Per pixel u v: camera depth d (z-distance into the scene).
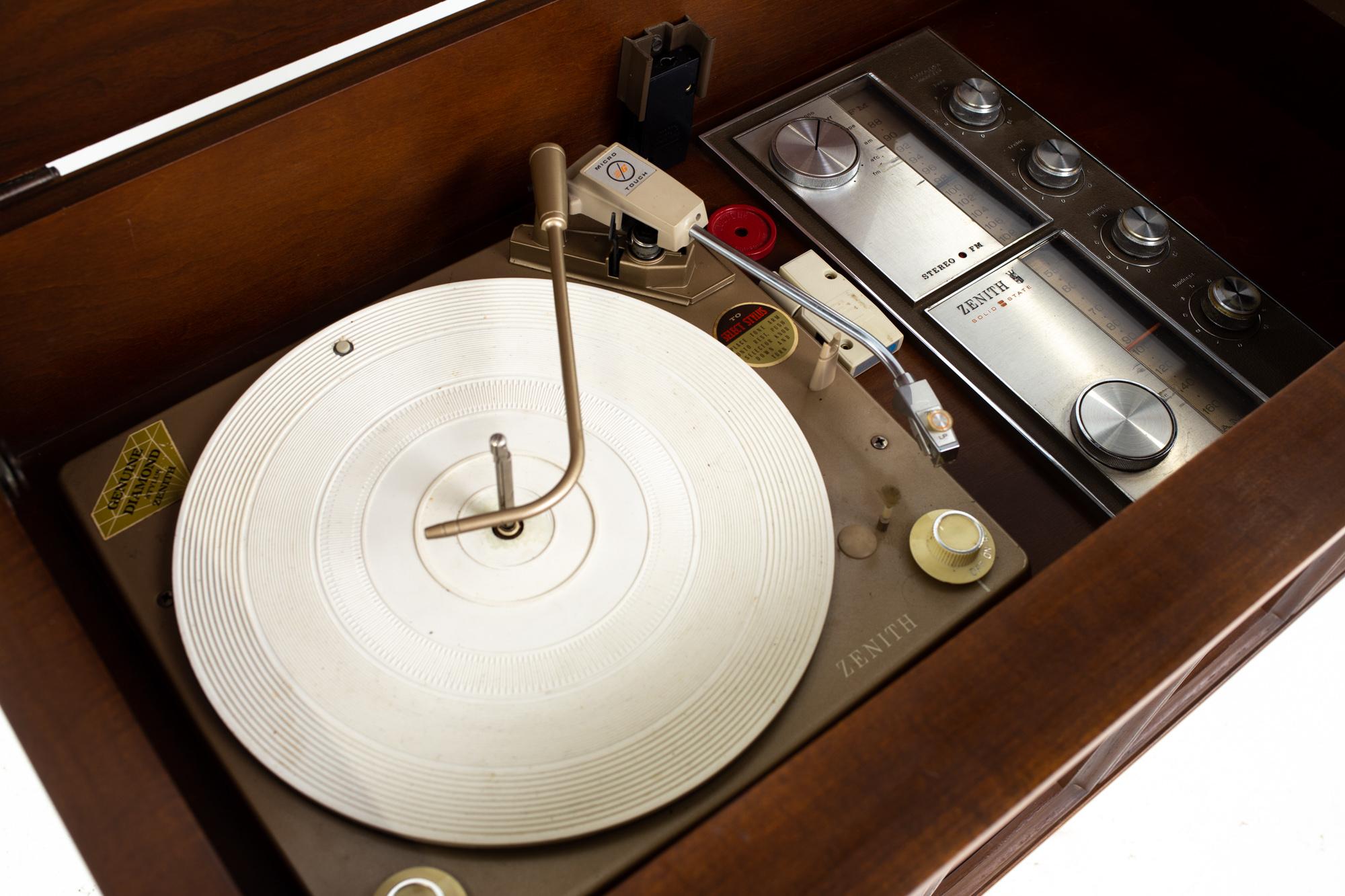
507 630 0.85
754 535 0.89
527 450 0.93
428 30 0.98
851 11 1.26
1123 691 0.70
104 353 0.98
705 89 1.15
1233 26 1.32
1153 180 1.24
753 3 1.15
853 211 1.16
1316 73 1.26
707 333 1.03
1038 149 1.19
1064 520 1.02
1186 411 1.08
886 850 0.65
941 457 0.92
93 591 0.91
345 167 1.00
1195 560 0.74
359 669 0.82
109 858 0.66
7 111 0.83
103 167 0.89
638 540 0.89
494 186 1.13
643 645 0.85
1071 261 1.16
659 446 0.93
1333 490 0.77
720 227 1.14
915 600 0.90
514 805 0.77
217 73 0.90
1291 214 1.22
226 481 0.89
